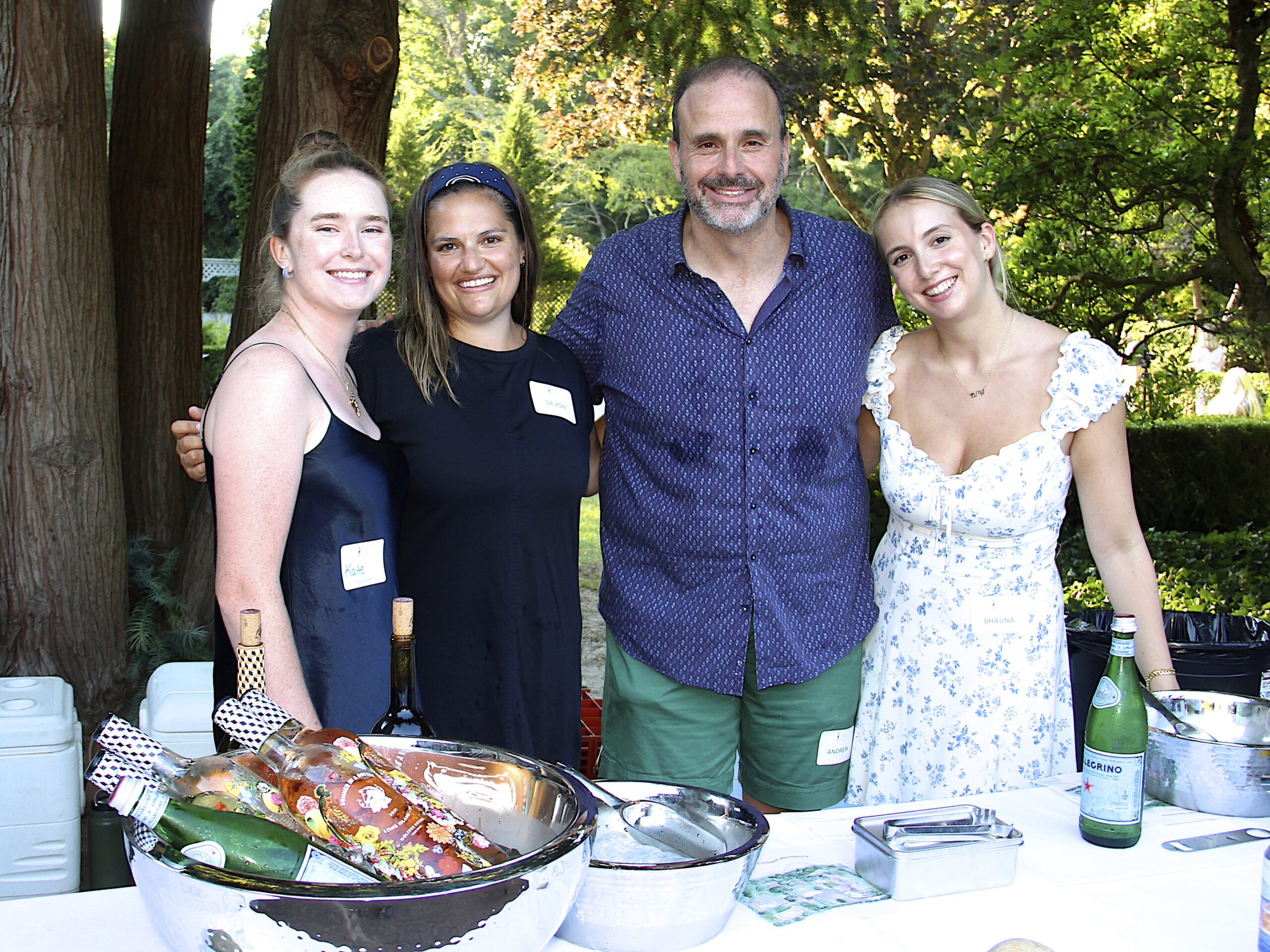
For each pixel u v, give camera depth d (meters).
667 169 23.53
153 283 5.57
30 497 4.18
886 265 2.30
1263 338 5.69
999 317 2.22
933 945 1.16
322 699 1.75
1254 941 1.18
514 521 2.09
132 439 5.54
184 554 5.14
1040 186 5.71
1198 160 5.46
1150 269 5.97
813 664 2.26
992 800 1.63
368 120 4.45
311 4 4.32
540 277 2.29
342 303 1.82
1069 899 1.28
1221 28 5.93
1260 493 7.70
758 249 2.25
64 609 4.26
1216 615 2.97
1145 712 1.45
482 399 2.12
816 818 1.55
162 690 2.67
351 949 0.90
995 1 9.67
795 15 5.38
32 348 4.14
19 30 4.04
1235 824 1.52
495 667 2.09
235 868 0.95
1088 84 6.30
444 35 28.55
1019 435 2.19
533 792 1.18
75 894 1.23
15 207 4.09
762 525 2.23
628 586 2.35
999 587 2.19
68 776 2.48
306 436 1.73
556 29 10.03
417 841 1.01
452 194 2.10
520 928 0.95
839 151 17.58
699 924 1.14
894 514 2.35
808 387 2.25
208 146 24.69
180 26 5.57
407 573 2.11
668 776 2.36
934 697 2.21
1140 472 7.68
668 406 2.27
